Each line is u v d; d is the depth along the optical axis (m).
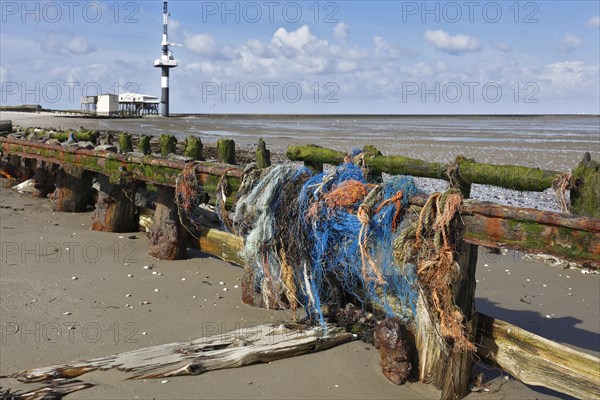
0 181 13.48
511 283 7.57
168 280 6.78
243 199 5.38
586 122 105.81
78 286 6.52
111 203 8.95
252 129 52.91
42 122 51.44
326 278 5.23
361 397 4.24
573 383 3.92
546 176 4.47
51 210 10.67
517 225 3.79
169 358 4.61
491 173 4.61
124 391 4.21
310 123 83.81
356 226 4.71
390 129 59.00
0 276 6.78
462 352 4.21
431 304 4.16
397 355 4.40
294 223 5.07
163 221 7.57
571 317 6.43
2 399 4.04
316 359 4.79
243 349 4.72
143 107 110.12
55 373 4.41
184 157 7.16
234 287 6.57
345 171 5.04
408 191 4.39
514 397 4.30
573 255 3.57
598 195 4.50
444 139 38.62
